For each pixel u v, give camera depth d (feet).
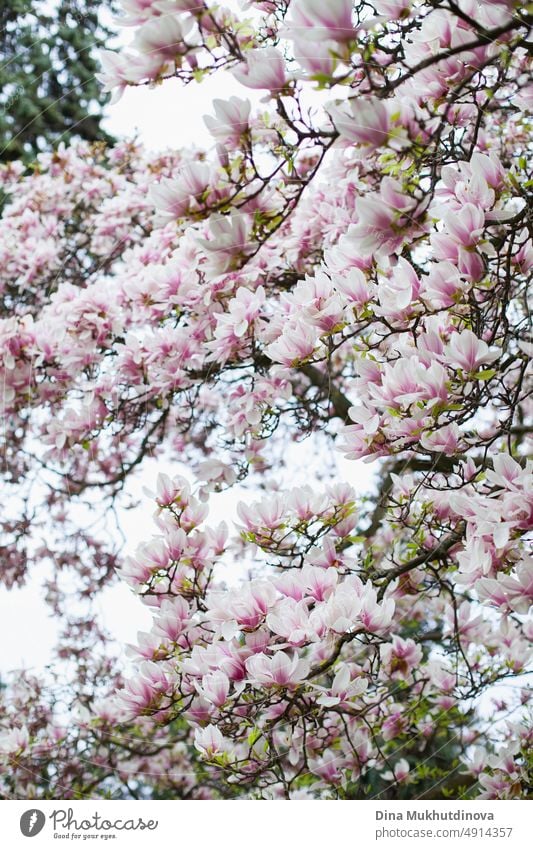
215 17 3.59
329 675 6.18
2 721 8.55
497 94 5.54
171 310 7.52
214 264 3.77
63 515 8.49
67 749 8.66
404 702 8.04
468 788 8.07
